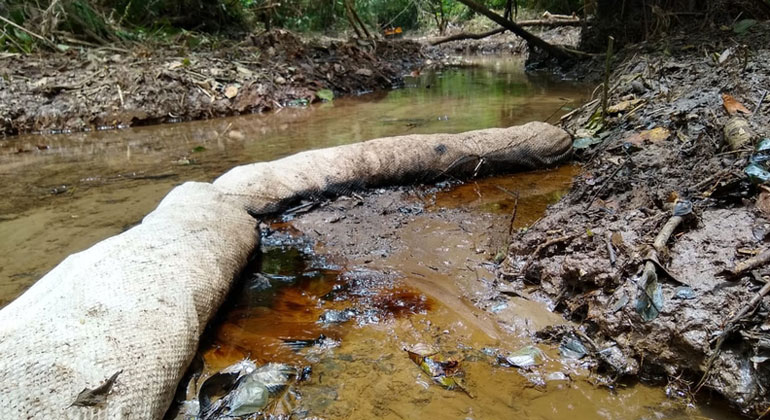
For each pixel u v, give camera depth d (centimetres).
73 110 757
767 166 313
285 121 762
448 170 481
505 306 286
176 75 850
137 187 476
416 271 329
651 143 447
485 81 1116
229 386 238
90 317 228
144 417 204
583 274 272
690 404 216
